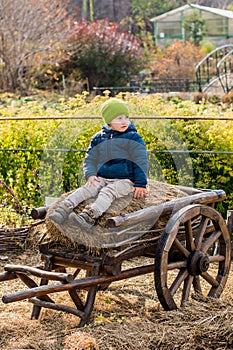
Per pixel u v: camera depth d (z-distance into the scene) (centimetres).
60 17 2189
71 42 2119
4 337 477
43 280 502
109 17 3841
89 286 466
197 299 514
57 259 497
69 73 2111
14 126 867
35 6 1964
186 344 439
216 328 450
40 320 511
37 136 841
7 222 730
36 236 693
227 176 732
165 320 477
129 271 491
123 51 2173
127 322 482
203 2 4188
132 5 3878
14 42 1909
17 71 1934
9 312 530
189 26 3177
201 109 990
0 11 1903
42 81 2028
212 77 2369
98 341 443
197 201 529
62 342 450
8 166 855
